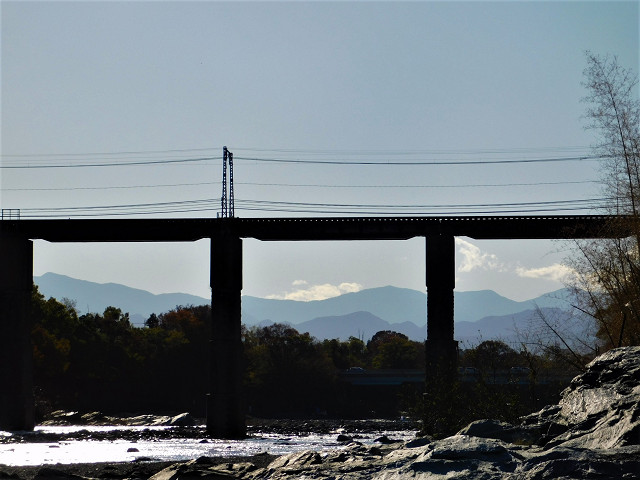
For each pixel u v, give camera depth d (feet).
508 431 131.44
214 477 183.01
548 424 130.72
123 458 301.43
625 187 200.95
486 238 434.30
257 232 453.17
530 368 191.31
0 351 469.98
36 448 354.33
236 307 454.81
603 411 123.03
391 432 479.82
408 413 216.13
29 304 479.82
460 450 116.16
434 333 424.05
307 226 447.83
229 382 448.65
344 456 159.12
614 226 197.06
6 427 467.52
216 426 444.55
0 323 470.80
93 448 356.38
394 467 122.62
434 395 208.33
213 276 453.58
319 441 408.05
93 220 465.06
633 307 180.86
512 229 425.28
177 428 522.47
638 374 130.31
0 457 306.96
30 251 479.41
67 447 361.92
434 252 431.02
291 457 166.81
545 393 192.24
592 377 137.49
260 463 242.58
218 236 454.40
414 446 136.36
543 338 194.90
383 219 439.63
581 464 100.99
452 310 426.92
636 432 110.22
